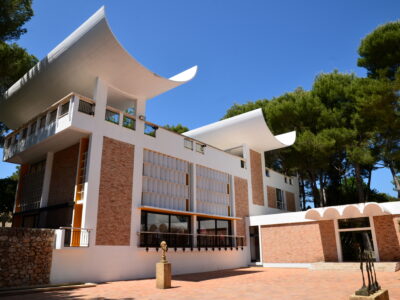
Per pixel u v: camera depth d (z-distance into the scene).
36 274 10.86
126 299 8.06
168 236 16.47
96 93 14.77
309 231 20.08
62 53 14.60
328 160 26.12
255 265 21.64
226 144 25.31
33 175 17.77
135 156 15.66
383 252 17.41
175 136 18.58
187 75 18.28
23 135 17.09
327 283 11.12
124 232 14.07
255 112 22.86
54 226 14.91
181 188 18.28
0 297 8.52
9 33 14.58
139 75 15.59
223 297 8.21
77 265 12.05
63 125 13.67
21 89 17.17
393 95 19.66
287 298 7.93
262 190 25.67
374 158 22.78
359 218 18.62
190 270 16.94
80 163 14.23
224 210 21.20
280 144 25.16
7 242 10.38
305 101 26.44
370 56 23.72
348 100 25.44
